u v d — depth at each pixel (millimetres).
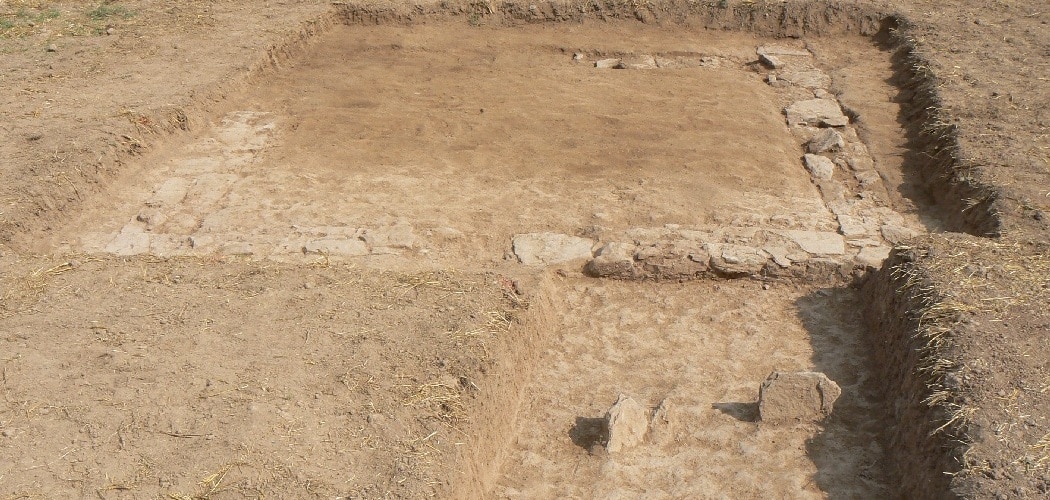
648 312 5723
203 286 5230
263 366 4445
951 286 4848
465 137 7758
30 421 4086
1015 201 5922
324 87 8945
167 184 7125
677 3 10180
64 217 6531
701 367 5188
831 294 5805
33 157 6832
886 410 4719
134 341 4641
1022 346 4340
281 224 6500
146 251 6168
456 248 6230
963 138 6910
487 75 9148
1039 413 3916
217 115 8312
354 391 4293
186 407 4160
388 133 7898
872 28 9836
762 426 4664
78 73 8648
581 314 5715
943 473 3791
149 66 8836
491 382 4527
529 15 10383
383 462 3904
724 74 9078
